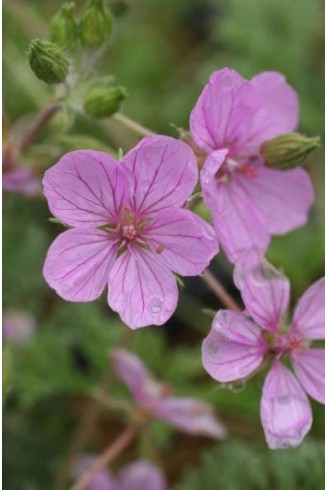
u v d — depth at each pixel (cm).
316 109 45
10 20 46
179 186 31
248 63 45
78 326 43
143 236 32
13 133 41
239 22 45
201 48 50
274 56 45
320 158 45
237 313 32
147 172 31
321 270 43
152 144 31
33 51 33
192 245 32
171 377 43
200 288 44
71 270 32
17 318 42
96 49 36
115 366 38
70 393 43
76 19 36
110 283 32
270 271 33
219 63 45
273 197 34
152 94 48
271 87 34
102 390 40
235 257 33
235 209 34
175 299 32
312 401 41
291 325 33
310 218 44
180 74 49
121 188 32
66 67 34
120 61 48
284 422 32
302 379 33
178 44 52
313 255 43
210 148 33
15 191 37
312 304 33
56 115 38
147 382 39
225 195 34
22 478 41
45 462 42
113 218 32
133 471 40
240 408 42
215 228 32
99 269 32
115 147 44
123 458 43
